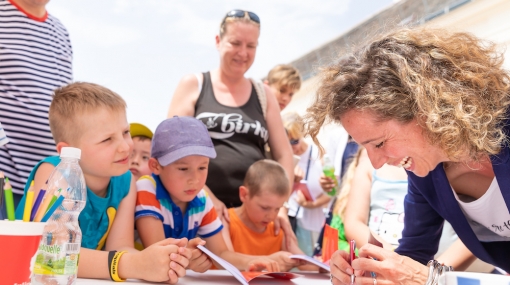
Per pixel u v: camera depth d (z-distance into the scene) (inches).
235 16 104.7
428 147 47.5
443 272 38.2
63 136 64.2
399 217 87.7
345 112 47.7
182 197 80.0
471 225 60.4
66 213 41.4
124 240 70.1
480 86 45.3
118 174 64.9
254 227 102.7
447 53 46.6
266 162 101.7
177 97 105.8
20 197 84.3
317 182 143.4
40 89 89.0
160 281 53.8
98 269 55.0
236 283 57.5
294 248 104.7
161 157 79.7
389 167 93.4
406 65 45.7
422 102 44.1
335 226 105.7
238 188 102.9
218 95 106.3
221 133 103.0
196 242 63.5
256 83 111.5
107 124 63.4
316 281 62.9
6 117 84.8
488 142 44.9
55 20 98.1
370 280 49.7
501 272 89.4
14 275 34.4
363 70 47.4
